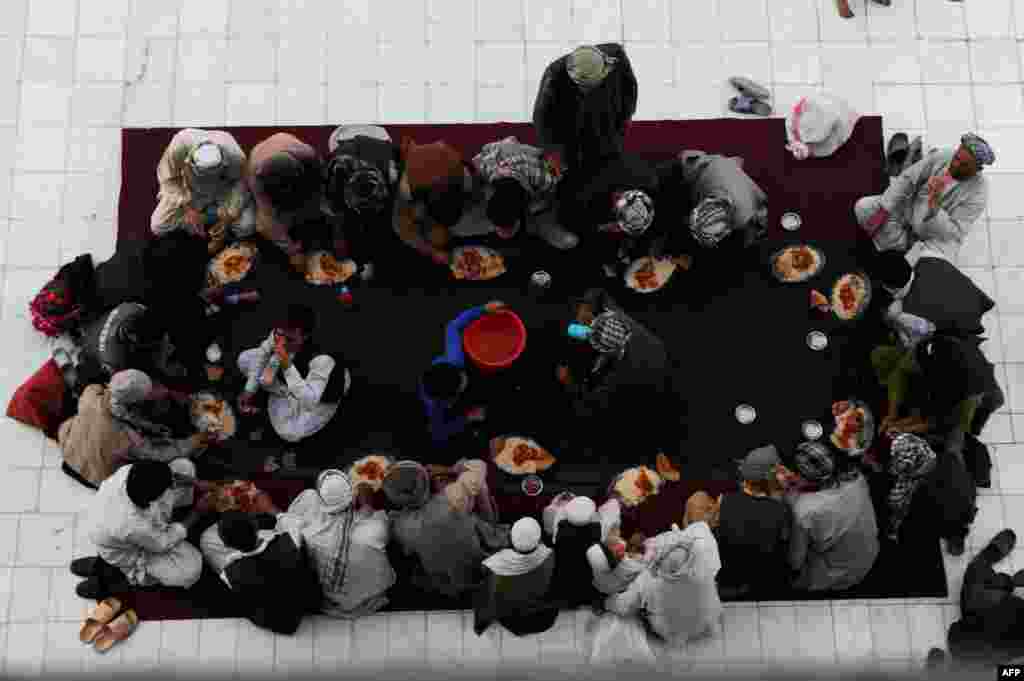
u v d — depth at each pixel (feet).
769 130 29.63
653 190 26.66
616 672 24.94
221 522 24.61
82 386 26.48
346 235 28.07
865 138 29.60
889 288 26.50
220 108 29.63
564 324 27.96
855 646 25.85
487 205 26.09
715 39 30.45
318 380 26.00
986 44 30.55
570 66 24.11
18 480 26.84
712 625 25.62
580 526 23.90
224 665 25.44
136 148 29.22
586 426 27.25
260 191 26.12
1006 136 29.84
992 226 29.14
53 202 28.89
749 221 27.14
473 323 26.73
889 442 26.61
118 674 24.90
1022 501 27.12
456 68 30.09
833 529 24.44
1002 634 24.93
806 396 27.66
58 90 29.71
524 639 25.67
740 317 28.25
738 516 24.45
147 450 25.89
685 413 27.50
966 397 25.22
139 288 26.05
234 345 27.73
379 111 29.71
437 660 25.52
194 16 30.25
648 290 28.30
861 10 30.63
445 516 23.72
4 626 25.81
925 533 26.17
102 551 24.89
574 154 26.53
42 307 26.96
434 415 25.61
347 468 26.81
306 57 30.07
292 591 24.22
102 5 30.30
